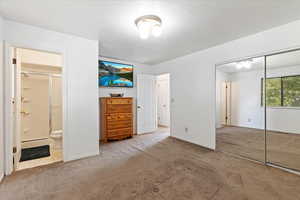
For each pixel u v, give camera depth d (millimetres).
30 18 1969
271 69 2449
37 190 1715
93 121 2779
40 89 3938
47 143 3564
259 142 2670
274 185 1801
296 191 1678
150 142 3652
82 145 2656
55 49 2369
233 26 2188
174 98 4094
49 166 2322
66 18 1969
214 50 3053
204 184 1831
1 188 1743
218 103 3053
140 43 2896
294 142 2340
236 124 2961
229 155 2781
